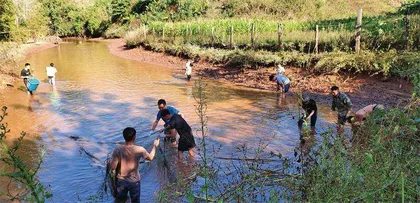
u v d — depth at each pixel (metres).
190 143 7.74
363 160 3.67
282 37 19.53
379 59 13.95
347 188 3.46
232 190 4.94
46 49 36.03
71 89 16.39
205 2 40.22
